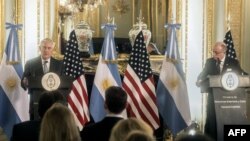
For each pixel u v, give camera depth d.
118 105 10.56
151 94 16.94
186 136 6.38
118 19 22.39
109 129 10.45
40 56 17.59
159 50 22.25
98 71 17.44
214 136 16.67
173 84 17.61
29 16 21.03
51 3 21.44
